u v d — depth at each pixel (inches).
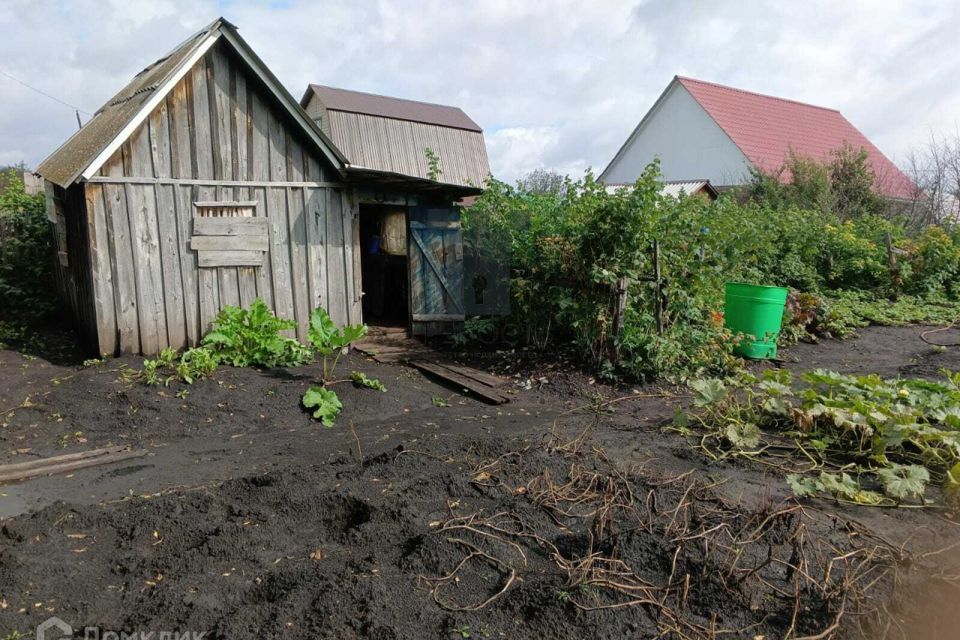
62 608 120.0
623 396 302.0
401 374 331.0
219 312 328.8
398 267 467.8
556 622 117.0
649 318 321.4
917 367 354.3
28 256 441.7
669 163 1211.9
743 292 370.3
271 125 342.6
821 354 407.5
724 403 246.5
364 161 903.1
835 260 605.9
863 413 214.8
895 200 978.7
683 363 331.9
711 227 361.4
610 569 132.5
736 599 124.6
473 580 130.3
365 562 134.9
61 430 236.1
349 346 374.9
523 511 158.2
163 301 320.8
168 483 196.5
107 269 305.7
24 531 146.8
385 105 968.3
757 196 891.4
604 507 150.8
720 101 1182.3
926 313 546.3
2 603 119.6
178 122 318.3
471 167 1004.6
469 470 185.0
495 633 114.7
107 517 155.9
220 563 136.6
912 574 135.9
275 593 125.2
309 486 175.2
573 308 339.9
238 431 248.4
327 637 111.7
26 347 345.4
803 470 199.9
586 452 204.5
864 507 173.2
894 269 607.2
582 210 348.8
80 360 323.9
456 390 314.3
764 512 151.9
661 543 140.3
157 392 263.6
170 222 320.2
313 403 265.4
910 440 206.2
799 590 125.2
